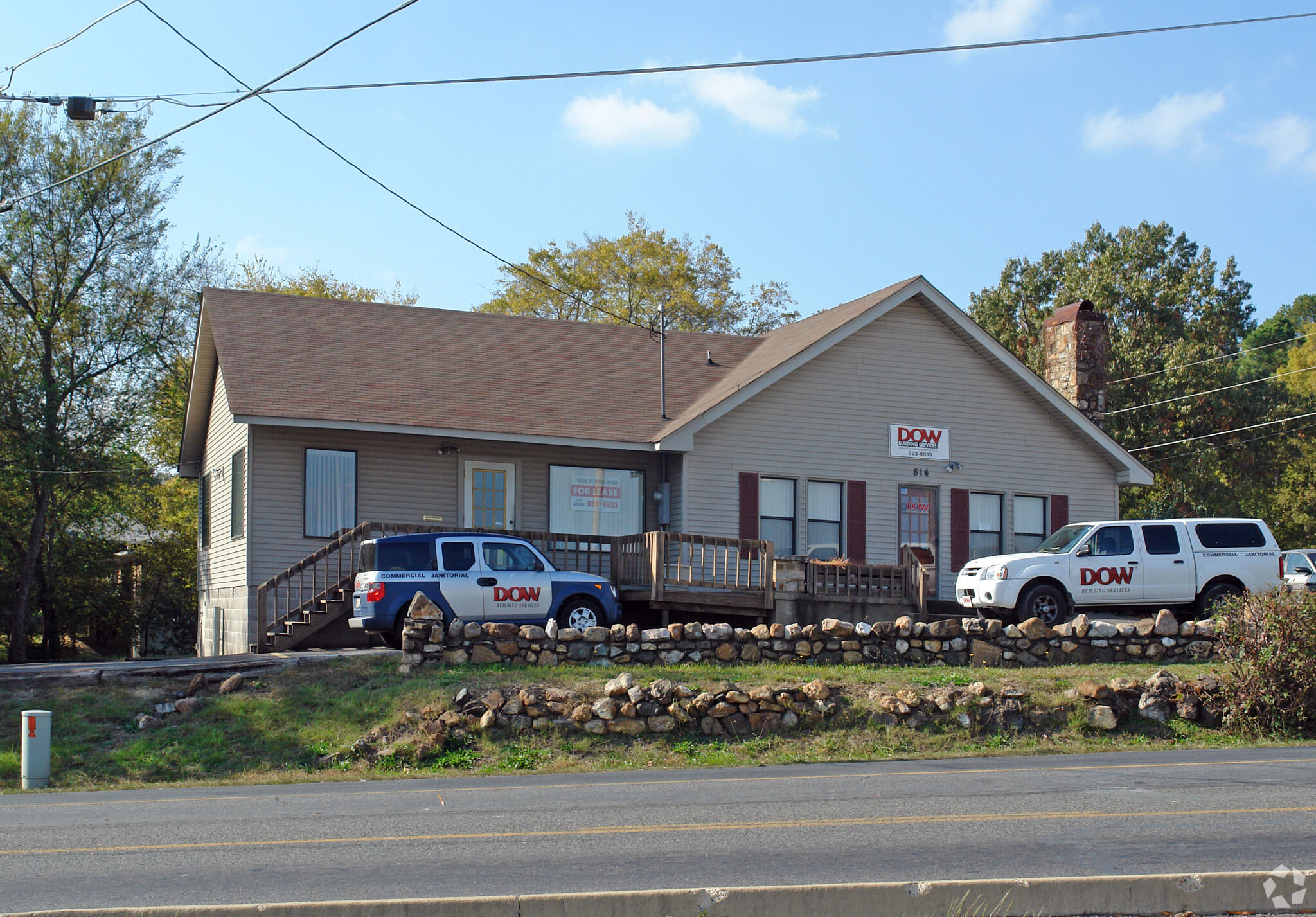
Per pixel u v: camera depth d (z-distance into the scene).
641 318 50.88
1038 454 27.53
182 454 29.78
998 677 15.72
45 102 16.69
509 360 26.69
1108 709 14.69
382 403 22.88
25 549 34.84
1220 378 48.06
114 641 40.88
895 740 14.14
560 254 51.62
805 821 9.39
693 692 14.54
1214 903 7.01
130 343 35.56
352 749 13.77
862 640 17.09
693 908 6.75
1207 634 17.56
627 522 24.88
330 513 22.62
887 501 25.97
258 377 22.69
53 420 33.66
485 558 18.67
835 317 27.66
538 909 6.68
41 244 34.41
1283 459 49.78
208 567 27.83
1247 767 12.27
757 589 21.56
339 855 8.35
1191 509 46.62
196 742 14.14
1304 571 23.19
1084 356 28.92
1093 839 8.57
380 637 21.33
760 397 25.11
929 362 26.70
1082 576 20.28
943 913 6.83
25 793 12.40
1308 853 8.11
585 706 14.38
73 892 7.39
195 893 7.31
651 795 10.95
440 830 9.23
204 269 37.53
